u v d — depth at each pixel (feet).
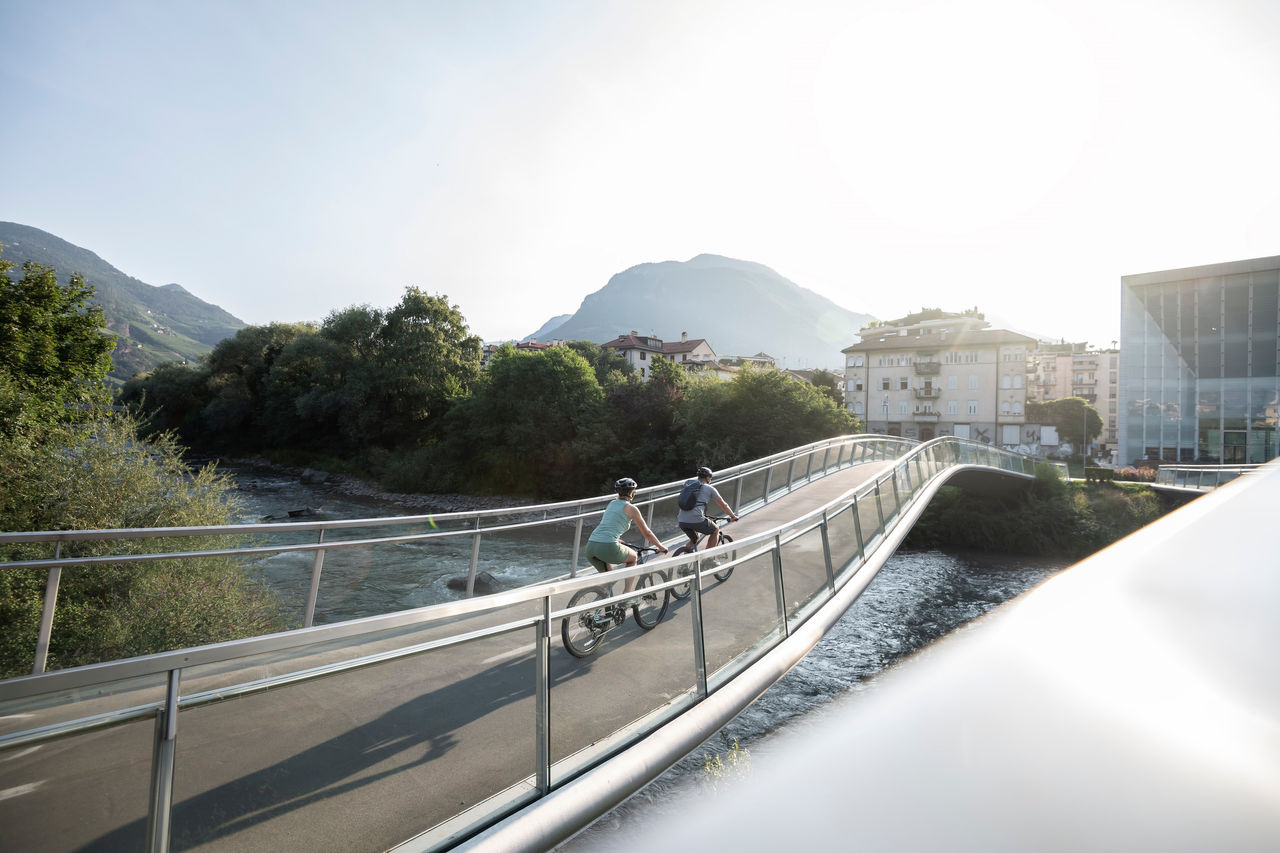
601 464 141.38
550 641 13.94
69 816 7.75
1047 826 1.82
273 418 205.77
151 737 8.38
